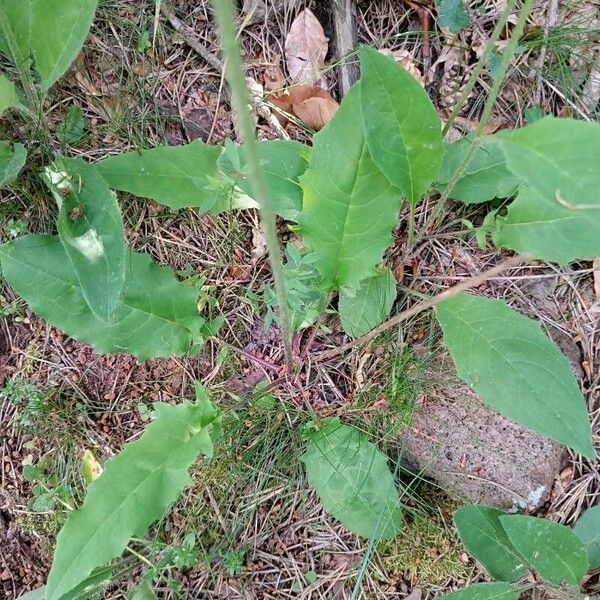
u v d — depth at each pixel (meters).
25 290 0.33
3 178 0.34
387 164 0.32
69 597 0.36
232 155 0.31
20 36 0.33
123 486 0.33
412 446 0.40
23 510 0.40
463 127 0.40
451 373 0.39
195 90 0.41
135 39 0.40
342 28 0.40
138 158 0.36
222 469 0.40
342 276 0.36
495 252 0.40
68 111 0.39
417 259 0.41
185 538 0.38
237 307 0.41
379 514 0.38
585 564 0.35
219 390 0.41
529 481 0.39
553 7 0.39
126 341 0.36
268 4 0.40
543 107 0.40
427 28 0.40
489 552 0.37
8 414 0.40
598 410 0.40
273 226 0.22
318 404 0.41
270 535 0.40
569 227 0.32
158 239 0.41
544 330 0.40
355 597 0.40
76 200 0.33
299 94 0.40
